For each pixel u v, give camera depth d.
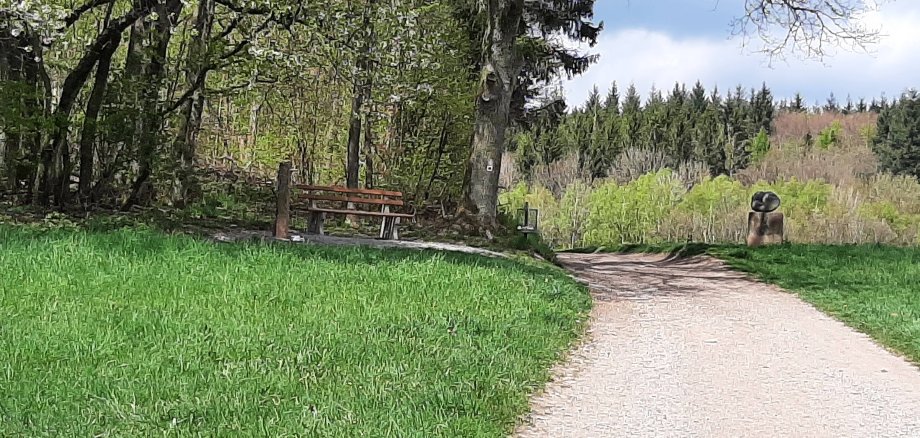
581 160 69.88
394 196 16.11
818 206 51.16
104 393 5.15
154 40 14.95
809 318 10.45
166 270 9.25
